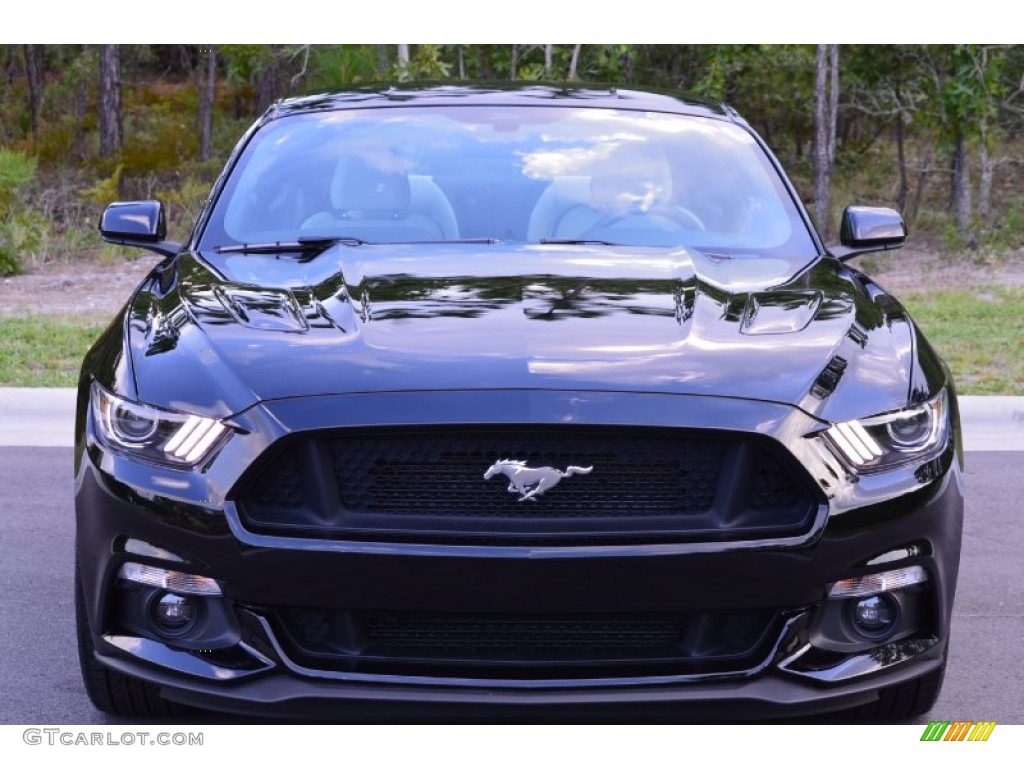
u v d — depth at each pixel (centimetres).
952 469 320
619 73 1673
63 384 774
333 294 349
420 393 296
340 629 297
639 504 295
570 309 336
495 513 293
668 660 298
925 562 311
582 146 456
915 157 1903
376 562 287
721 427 294
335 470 295
